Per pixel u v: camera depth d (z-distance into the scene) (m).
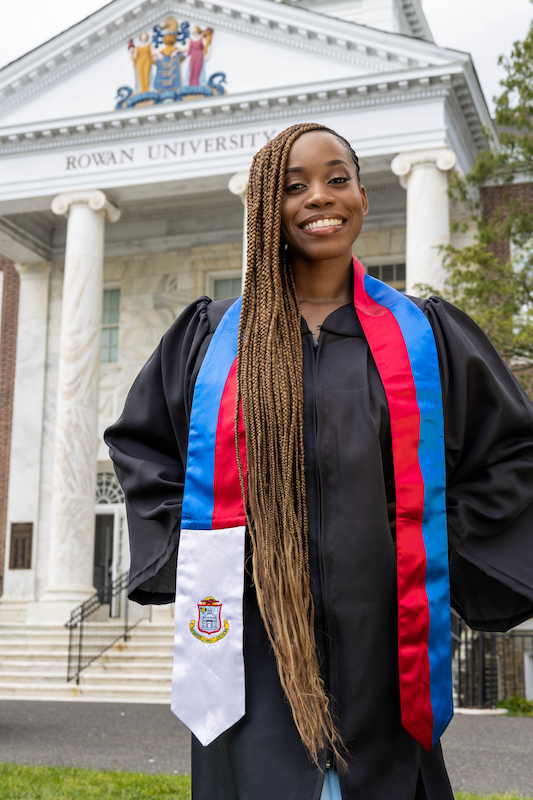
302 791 1.75
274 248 2.11
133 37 22.52
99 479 24.89
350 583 1.86
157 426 2.29
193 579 1.98
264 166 2.19
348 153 2.24
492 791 7.04
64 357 21.58
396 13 28.19
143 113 21.75
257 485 1.94
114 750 9.41
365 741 1.81
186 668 1.93
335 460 1.93
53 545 20.67
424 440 2.02
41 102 22.92
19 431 25.78
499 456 2.09
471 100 20.48
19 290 26.83
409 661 1.87
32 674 17.36
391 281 23.95
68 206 22.48
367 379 2.04
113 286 26.23
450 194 15.59
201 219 25.67
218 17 21.86
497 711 13.62
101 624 19.47
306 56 21.14
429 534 1.97
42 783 7.00
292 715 1.82
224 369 2.13
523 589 1.95
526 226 14.45
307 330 2.12
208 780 1.92
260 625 1.93
